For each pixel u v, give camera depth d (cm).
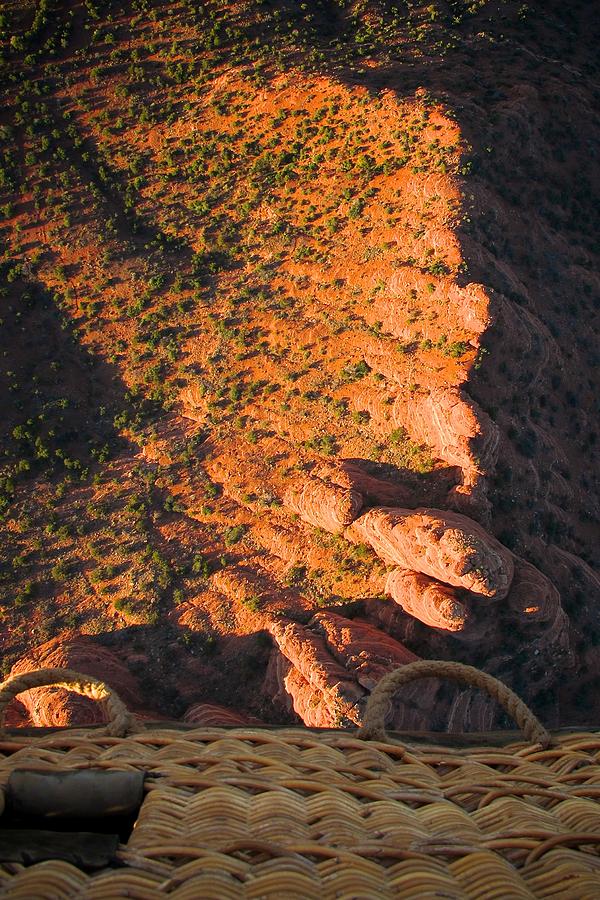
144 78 9325
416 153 7719
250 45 9319
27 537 7056
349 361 7019
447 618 5341
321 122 8369
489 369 6450
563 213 8494
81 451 7500
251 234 8088
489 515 6044
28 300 8194
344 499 6125
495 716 5597
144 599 6538
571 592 6294
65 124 9200
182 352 7738
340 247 7594
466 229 7119
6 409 7688
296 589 6219
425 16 10000
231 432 7231
